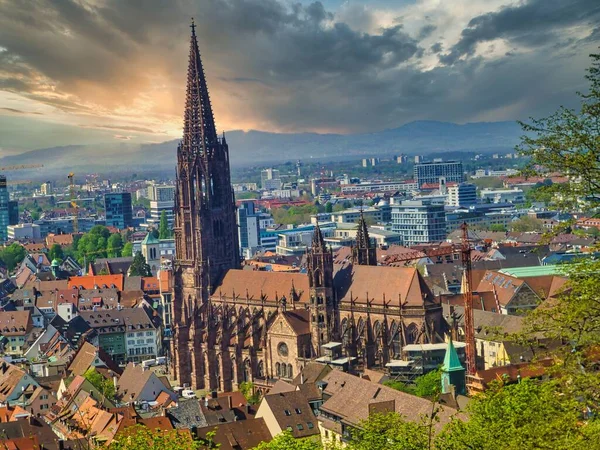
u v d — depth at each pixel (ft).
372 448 333.42
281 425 613.52
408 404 542.16
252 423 624.59
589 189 271.08
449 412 502.38
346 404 595.47
